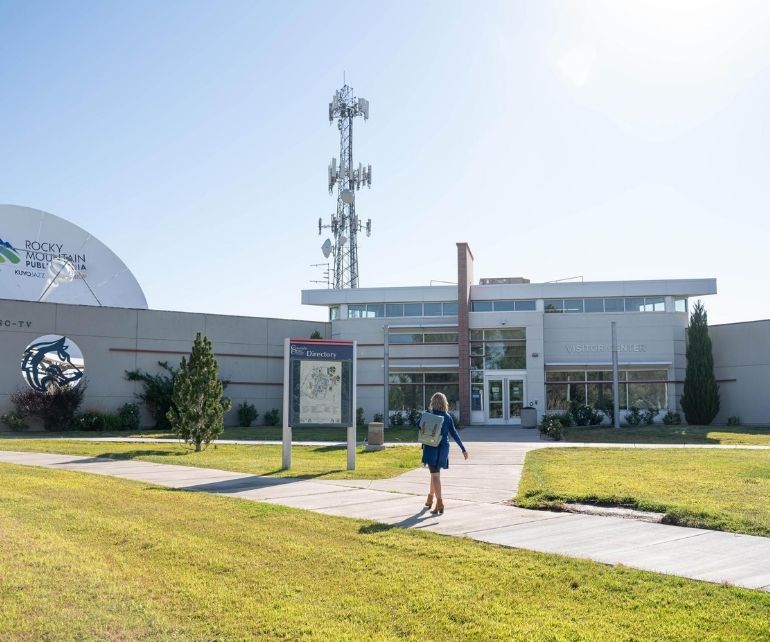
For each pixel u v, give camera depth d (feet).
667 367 133.28
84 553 26.66
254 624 19.77
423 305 143.54
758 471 53.67
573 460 64.54
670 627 19.40
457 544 28.73
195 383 79.25
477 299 140.97
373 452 75.97
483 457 68.23
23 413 111.86
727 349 130.62
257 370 136.36
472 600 21.77
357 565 25.55
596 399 133.69
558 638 18.70
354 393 59.36
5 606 20.77
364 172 181.98
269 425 134.31
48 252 124.26
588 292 137.59
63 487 43.39
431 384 140.05
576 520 34.37
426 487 46.29
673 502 37.96
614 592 22.47
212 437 79.61
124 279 132.26
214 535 30.27
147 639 18.66
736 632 18.99
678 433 102.68
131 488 44.16
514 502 39.60
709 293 134.92
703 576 24.22
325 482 49.06
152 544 28.35
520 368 134.00
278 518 33.96
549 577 23.99
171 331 128.36
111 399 121.80
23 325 115.03
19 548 26.99
